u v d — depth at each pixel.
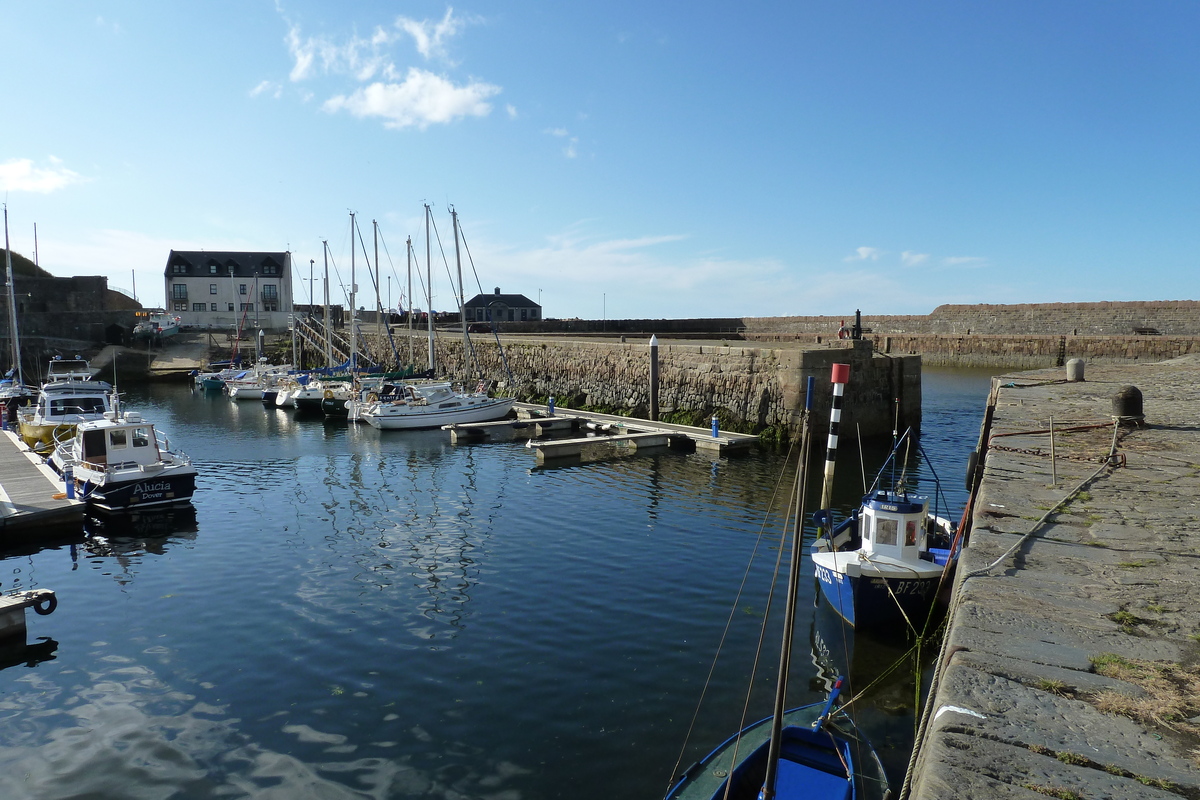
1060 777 2.74
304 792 8.09
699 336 65.62
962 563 4.96
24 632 12.09
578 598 13.47
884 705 9.71
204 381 56.53
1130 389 9.91
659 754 8.67
